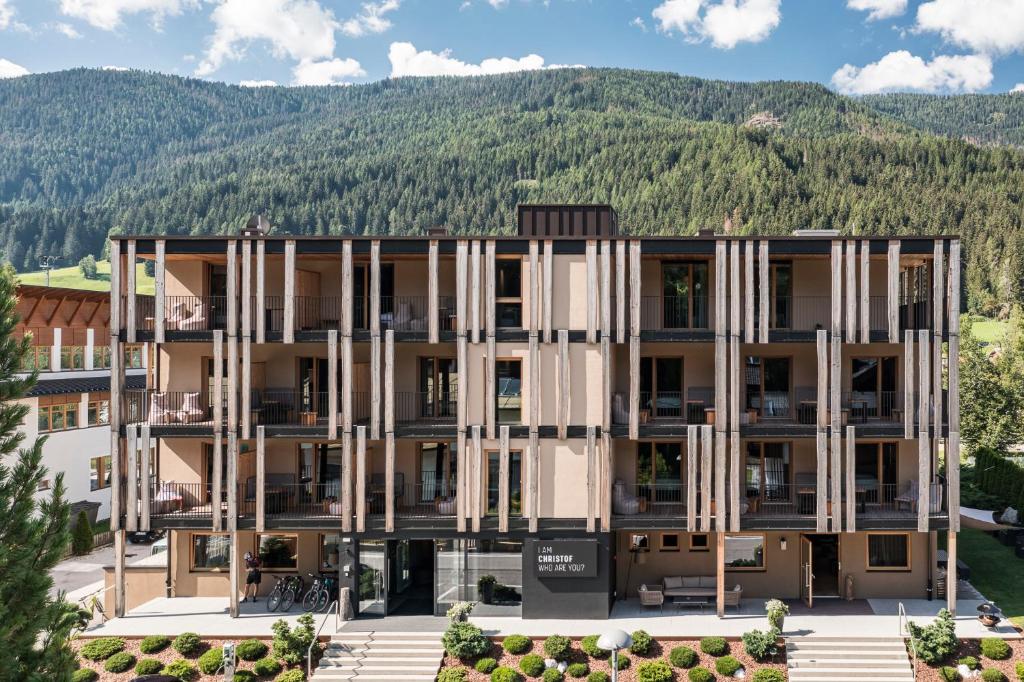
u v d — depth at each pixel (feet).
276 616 86.74
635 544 92.38
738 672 74.08
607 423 84.07
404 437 85.30
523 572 85.10
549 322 84.48
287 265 84.79
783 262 91.76
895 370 91.30
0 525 46.57
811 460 90.33
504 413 86.63
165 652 79.51
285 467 93.04
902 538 90.33
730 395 84.02
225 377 92.22
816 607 87.15
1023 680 70.90
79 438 139.23
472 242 84.84
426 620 85.20
